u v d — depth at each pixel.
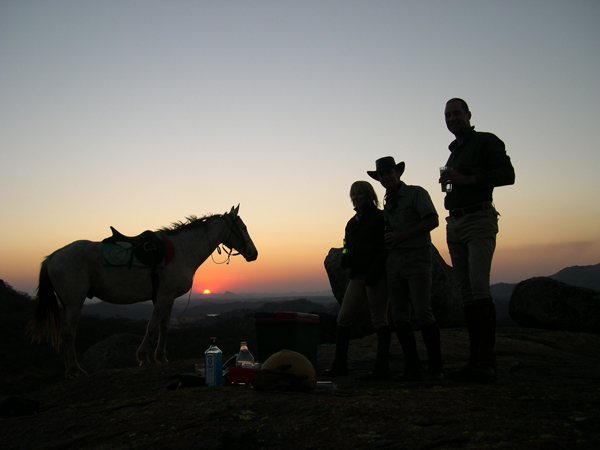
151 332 7.24
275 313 4.77
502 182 4.00
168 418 2.96
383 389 3.63
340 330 5.12
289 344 4.70
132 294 7.22
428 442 2.04
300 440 2.34
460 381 4.14
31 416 3.76
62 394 5.26
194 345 21.72
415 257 4.45
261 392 3.51
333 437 2.30
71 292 6.79
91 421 3.25
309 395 3.32
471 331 4.31
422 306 4.46
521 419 2.35
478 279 3.99
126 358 12.40
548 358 6.18
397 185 4.73
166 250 7.41
